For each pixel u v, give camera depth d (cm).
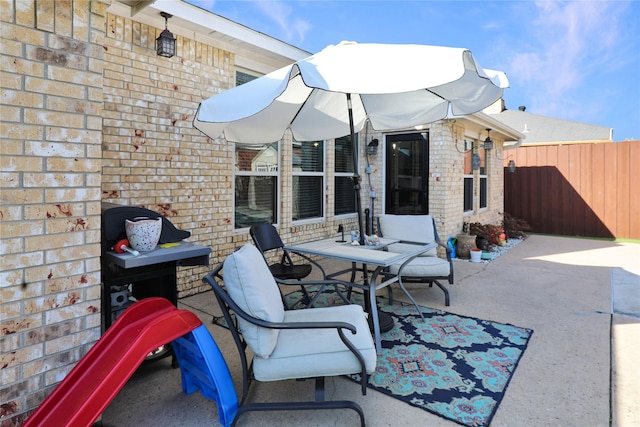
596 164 925
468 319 369
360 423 213
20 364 182
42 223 187
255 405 212
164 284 272
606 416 219
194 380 239
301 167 617
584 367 275
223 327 350
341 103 421
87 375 187
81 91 198
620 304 415
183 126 435
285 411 228
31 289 184
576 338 324
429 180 683
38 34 183
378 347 299
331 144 656
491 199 927
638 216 877
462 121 713
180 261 272
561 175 971
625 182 891
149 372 275
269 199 561
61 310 194
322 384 216
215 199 471
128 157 390
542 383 254
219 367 210
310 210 636
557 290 469
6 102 174
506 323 359
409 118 426
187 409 230
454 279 522
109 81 374
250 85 283
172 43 405
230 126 379
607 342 316
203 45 452
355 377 264
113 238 246
